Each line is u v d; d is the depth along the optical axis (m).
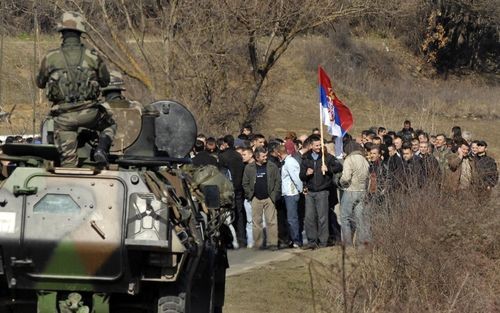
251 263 39.28
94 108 23.05
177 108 28.91
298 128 98.62
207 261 26.50
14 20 70.12
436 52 134.88
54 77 23.02
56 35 68.62
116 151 25.83
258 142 47.03
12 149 22.25
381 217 28.59
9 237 21.42
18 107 71.00
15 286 21.73
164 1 72.94
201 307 27.03
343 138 53.47
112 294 22.67
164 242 21.36
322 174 42.50
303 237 44.88
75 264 21.56
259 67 75.38
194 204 25.27
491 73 139.00
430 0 133.88
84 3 71.62
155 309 22.83
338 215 45.66
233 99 73.56
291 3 73.38
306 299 29.91
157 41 76.06
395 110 108.62
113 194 21.73
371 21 133.38
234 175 44.41
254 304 30.52
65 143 22.75
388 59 129.00
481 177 30.62
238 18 72.75
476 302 24.06
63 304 21.97
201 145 45.81
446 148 46.97
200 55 70.75
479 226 26.66
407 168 34.22
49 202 21.69
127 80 72.38
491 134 101.19
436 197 28.39
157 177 22.83
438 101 112.56
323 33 124.69
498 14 136.25
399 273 25.73
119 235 21.48
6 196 21.69
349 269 28.28
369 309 24.27
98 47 70.75
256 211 44.38
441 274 25.33
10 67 78.31
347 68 119.38
